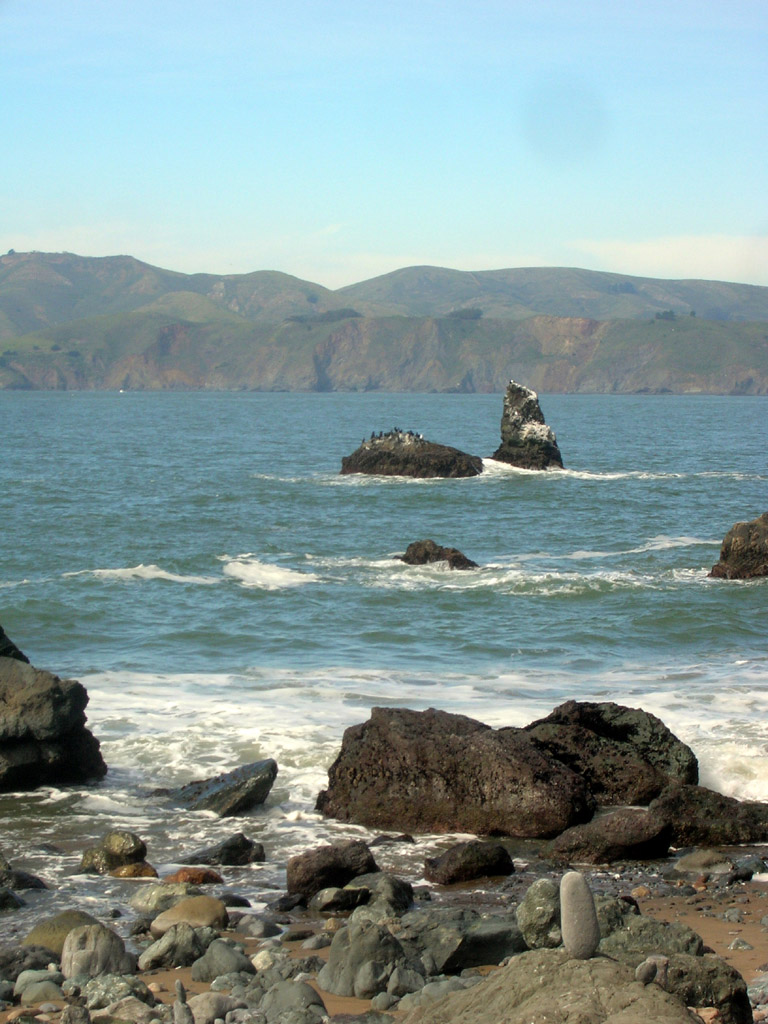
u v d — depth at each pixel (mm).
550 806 20391
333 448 144500
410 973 12781
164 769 23688
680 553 56312
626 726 23547
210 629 38094
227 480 96250
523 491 87625
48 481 92938
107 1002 12258
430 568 50875
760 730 25609
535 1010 8766
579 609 41906
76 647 35531
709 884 17703
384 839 20062
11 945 14617
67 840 19781
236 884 17594
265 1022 11516
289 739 25031
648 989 8805
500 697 29125
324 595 44406
